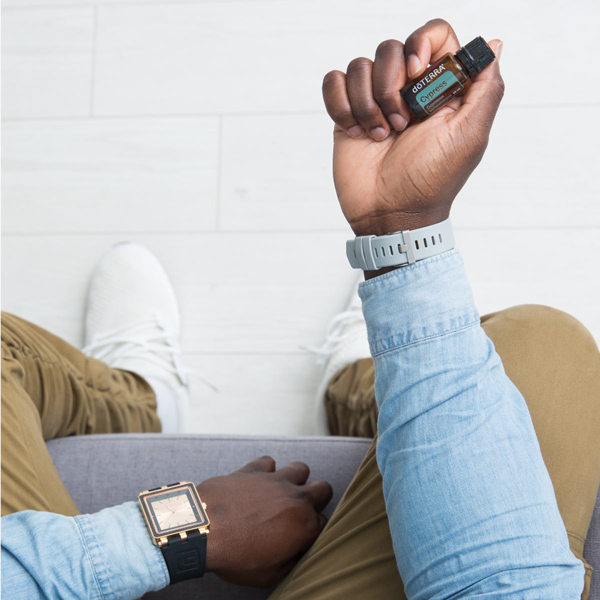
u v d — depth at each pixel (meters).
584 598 0.56
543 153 1.29
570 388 0.61
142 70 1.42
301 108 1.37
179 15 1.42
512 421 0.47
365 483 0.65
